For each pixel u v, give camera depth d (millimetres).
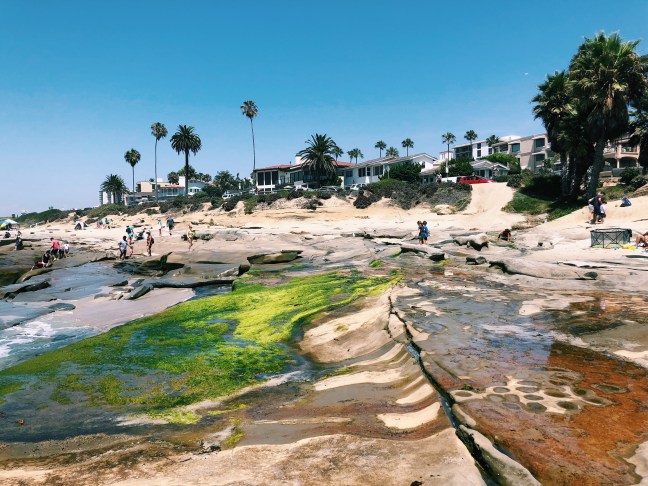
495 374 5387
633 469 3227
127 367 8133
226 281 19516
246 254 24859
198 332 10727
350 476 3461
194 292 17656
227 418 5473
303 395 6059
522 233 27766
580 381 5059
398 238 31578
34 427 5641
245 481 3537
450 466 3451
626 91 31266
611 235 18281
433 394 5023
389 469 3510
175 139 91000
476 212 45969
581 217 28594
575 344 6500
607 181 48250
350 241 29859
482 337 7074
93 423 5680
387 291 12109
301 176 83562
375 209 53000
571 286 11258
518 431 3871
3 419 5953
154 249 33750
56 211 106375
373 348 8031
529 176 50094
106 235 51875
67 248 32312
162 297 16688
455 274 14656
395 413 4785
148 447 4672
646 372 5270
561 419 4094
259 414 5477
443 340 6992
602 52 31781
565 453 3494
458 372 5500
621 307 8617
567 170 41625
